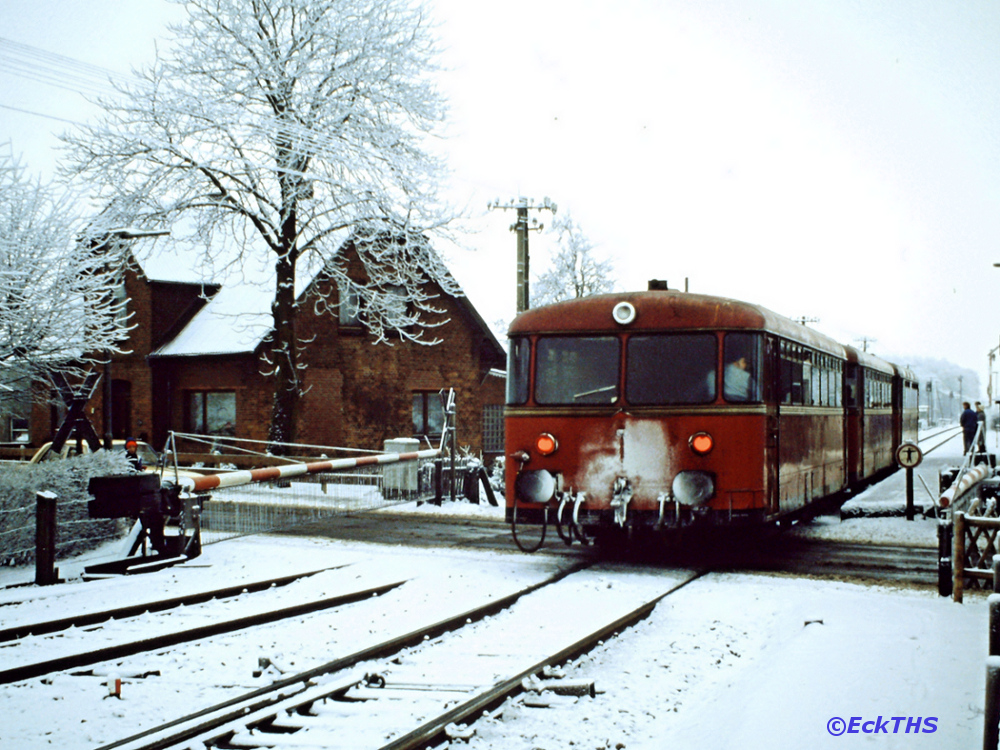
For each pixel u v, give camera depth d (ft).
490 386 110.32
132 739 17.33
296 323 92.22
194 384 93.81
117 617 28.84
